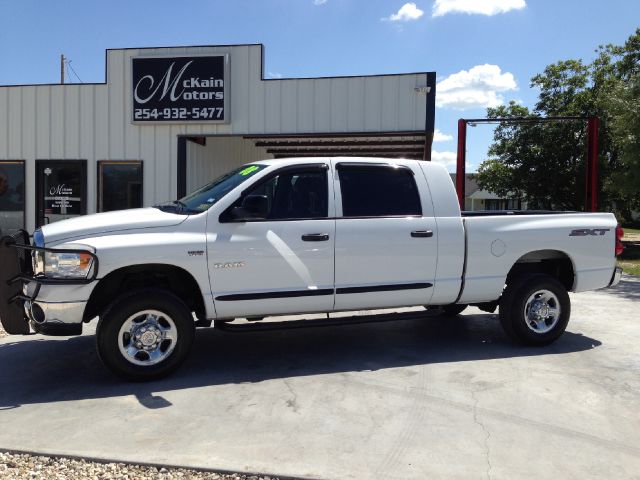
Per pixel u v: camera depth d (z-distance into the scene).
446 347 6.23
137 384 5.03
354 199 5.60
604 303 8.99
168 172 13.06
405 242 5.63
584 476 3.40
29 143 13.20
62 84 13.06
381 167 5.76
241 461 3.56
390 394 4.75
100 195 13.20
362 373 5.31
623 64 24.97
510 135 28.78
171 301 5.05
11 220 13.34
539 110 27.98
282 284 5.31
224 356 5.90
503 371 5.36
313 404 4.53
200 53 12.70
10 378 5.23
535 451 3.72
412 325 7.32
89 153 13.12
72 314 4.81
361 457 3.62
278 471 3.43
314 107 12.49
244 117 12.76
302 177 5.52
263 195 5.26
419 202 5.80
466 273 5.89
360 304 5.61
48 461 3.58
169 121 12.77
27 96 13.14
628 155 18.12
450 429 4.05
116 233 4.95
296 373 5.33
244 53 12.65
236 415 4.31
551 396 4.70
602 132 24.89
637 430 4.05
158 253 4.93
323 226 5.41
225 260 5.12
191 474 3.43
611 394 4.75
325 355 5.92
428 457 3.63
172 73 12.73
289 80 12.54
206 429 4.06
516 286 6.13
